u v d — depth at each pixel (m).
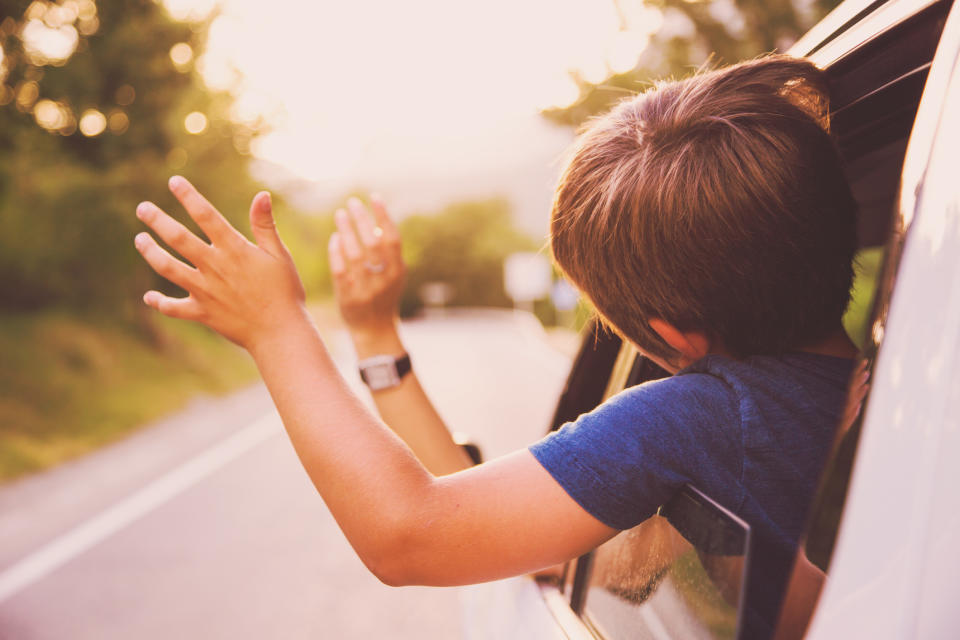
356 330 1.19
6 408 10.08
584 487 0.65
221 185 13.44
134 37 12.19
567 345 27.00
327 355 0.73
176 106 13.15
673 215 0.71
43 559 4.95
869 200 1.25
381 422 0.71
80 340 14.35
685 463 0.67
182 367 16.73
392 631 3.67
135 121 13.02
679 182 0.71
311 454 0.68
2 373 11.22
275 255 0.73
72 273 15.15
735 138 0.71
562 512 0.65
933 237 0.48
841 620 0.44
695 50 6.59
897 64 0.78
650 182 0.72
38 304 15.50
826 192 0.72
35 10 10.62
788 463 0.68
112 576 4.54
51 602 4.16
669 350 0.79
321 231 45.50
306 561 4.66
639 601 0.84
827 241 0.72
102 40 12.01
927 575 0.43
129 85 12.73
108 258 13.67
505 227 73.31
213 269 0.71
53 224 12.88
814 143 0.72
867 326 0.52
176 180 0.69
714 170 0.70
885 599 0.43
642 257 0.73
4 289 15.09
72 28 11.79
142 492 6.83
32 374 11.69
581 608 1.08
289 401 0.70
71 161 12.80
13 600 4.21
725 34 6.48
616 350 1.41
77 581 4.47
